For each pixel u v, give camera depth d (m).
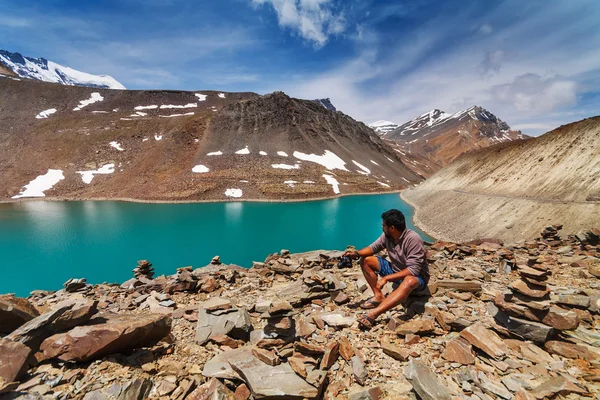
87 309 4.55
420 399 3.52
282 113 143.00
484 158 73.31
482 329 4.69
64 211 67.81
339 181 110.94
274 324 4.75
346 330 5.23
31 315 4.88
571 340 4.43
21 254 38.38
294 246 43.38
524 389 3.47
